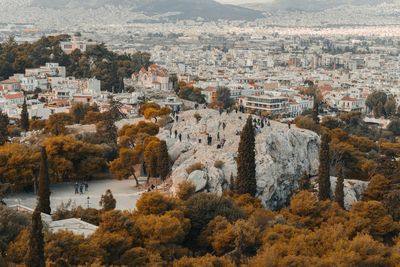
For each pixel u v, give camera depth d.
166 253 182.12
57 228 188.62
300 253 183.62
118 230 181.12
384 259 184.75
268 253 173.62
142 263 169.88
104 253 167.50
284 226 199.88
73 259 162.50
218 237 192.00
